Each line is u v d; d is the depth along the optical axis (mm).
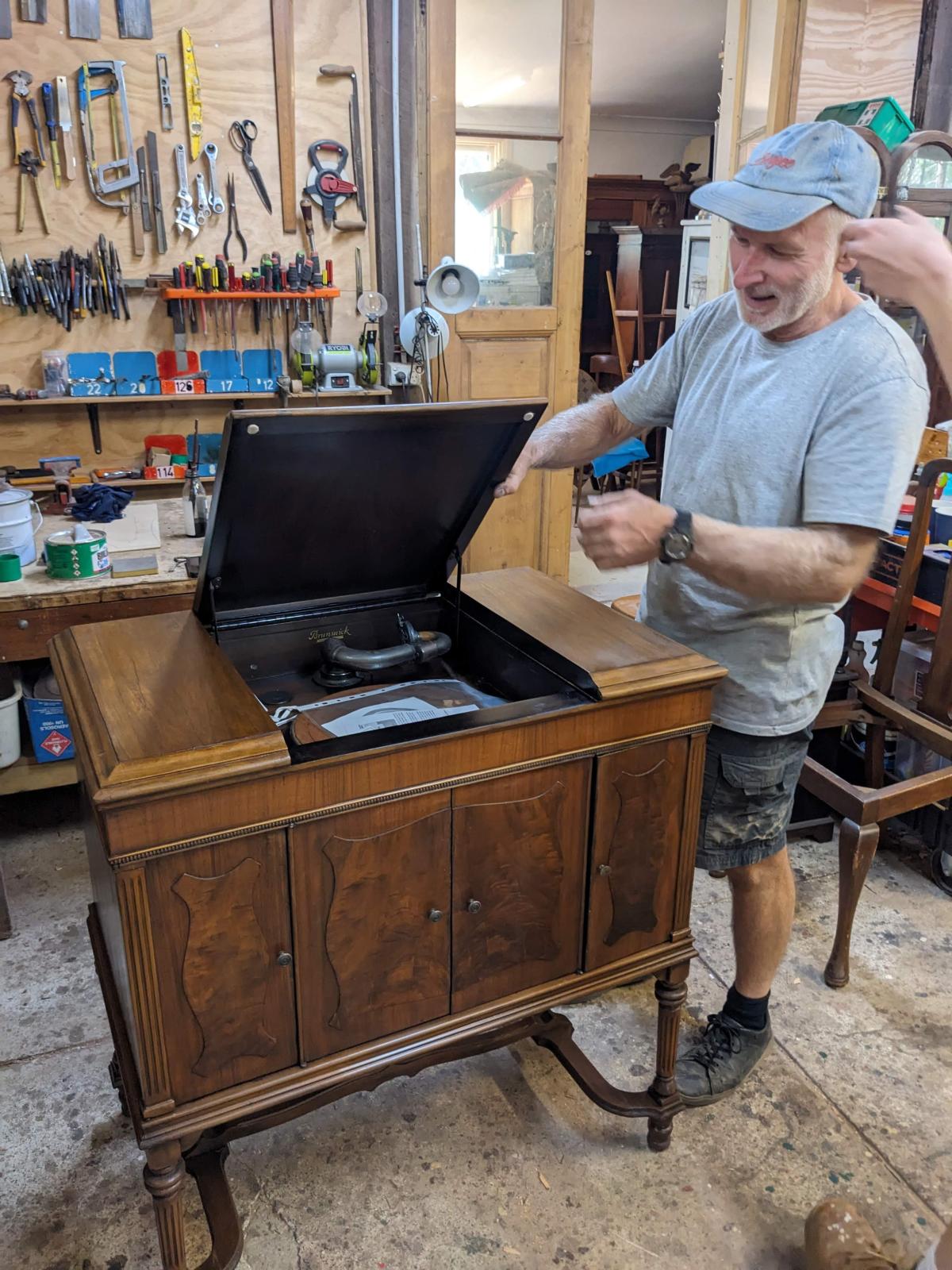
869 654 3166
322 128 3314
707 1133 1691
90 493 2643
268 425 1183
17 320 3117
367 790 1159
